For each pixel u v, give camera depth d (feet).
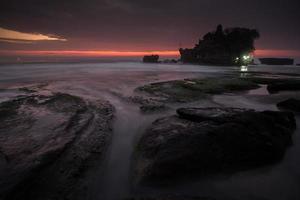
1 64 224.74
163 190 20.89
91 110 46.39
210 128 27.27
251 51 299.79
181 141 25.08
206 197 19.19
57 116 40.11
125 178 23.44
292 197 20.26
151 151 25.54
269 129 29.96
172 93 63.57
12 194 18.92
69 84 87.20
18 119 37.93
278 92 71.92
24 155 25.34
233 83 81.92
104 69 183.52
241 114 32.58
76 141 30.42
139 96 61.16
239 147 25.07
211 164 23.15
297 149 29.27
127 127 38.78
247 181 22.16
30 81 96.12
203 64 296.30
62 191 20.40
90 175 23.47
